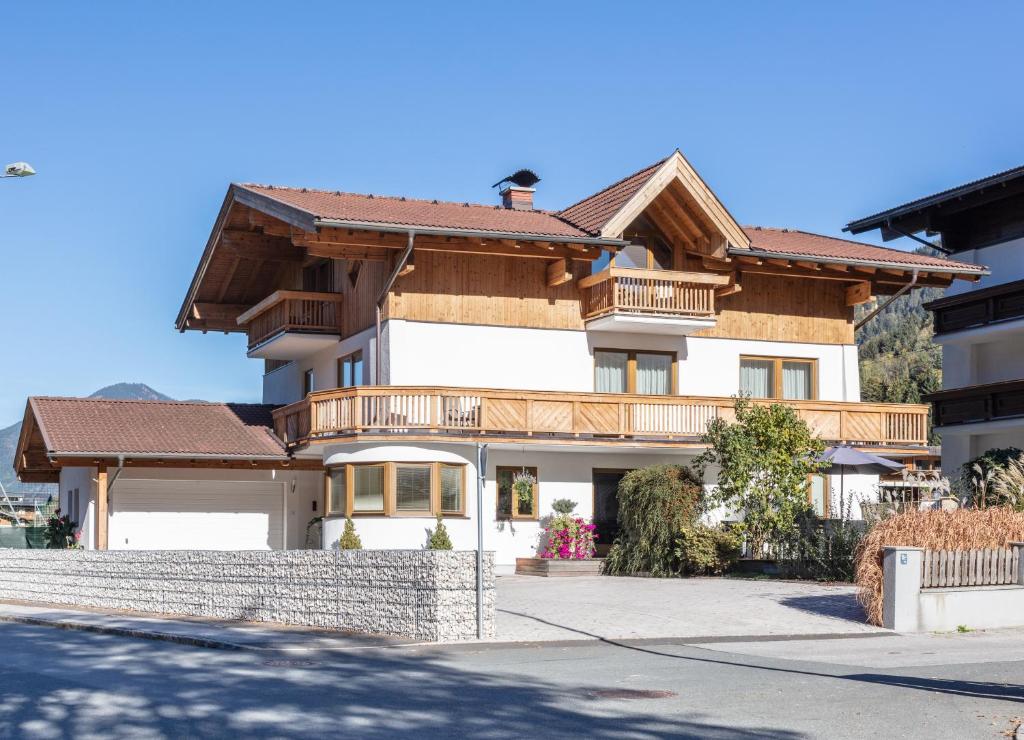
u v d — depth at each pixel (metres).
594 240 29.53
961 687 12.54
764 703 11.50
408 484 28.50
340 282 33.19
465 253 30.34
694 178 30.73
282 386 37.69
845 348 34.38
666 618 19.41
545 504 30.69
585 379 31.56
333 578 18.81
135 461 30.42
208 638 17.47
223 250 35.00
